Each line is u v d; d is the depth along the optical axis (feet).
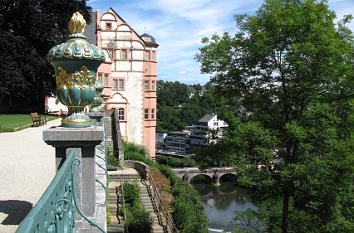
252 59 58.39
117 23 157.99
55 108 156.46
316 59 53.98
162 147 403.95
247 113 62.34
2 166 33.94
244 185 54.08
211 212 184.65
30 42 125.08
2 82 114.01
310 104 57.16
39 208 7.26
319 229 53.62
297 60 53.62
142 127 160.86
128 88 158.92
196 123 400.06
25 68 118.11
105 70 154.40
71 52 14.43
